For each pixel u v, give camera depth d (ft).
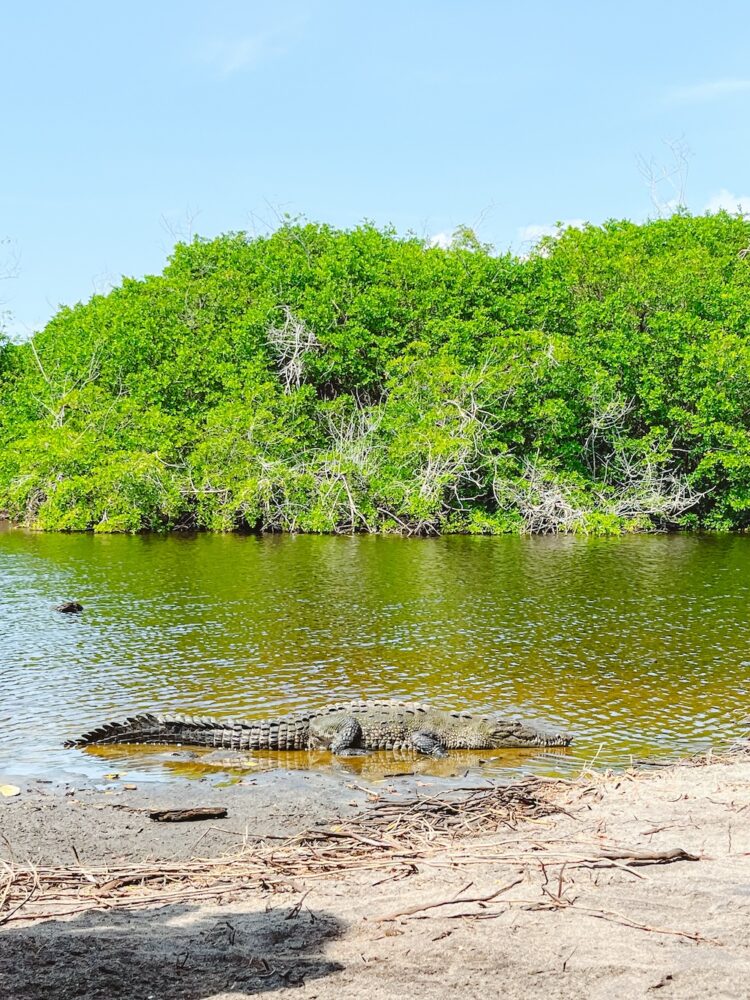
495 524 108.68
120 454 113.19
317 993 13.51
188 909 17.83
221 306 139.74
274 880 19.76
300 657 44.96
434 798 26.86
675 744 32.94
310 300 128.26
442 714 34.47
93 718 36.06
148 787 28.94
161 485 109.60
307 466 113.60
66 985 13.91
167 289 144.36
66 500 109.29
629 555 84.99
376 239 147.95
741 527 116.98
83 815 25.91
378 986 13.66
